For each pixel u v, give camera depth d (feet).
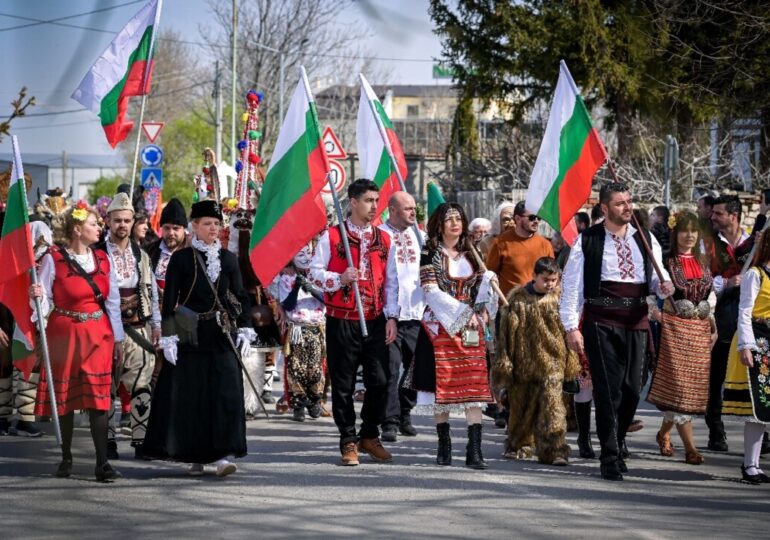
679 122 77.20
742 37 62.95
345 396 25.79
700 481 24.18
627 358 24.53
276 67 118.73
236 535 17.58
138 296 26.99
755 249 24.43
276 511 19.71
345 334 25.71
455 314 25.14
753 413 23.44
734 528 18.86
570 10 70.18
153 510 19.75
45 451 27.20
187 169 177.68
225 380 23.26
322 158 26.27
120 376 26.66
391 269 25.95
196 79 122.83
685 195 74.08
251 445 28.94
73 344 22.93
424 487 22.56
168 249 30.12
